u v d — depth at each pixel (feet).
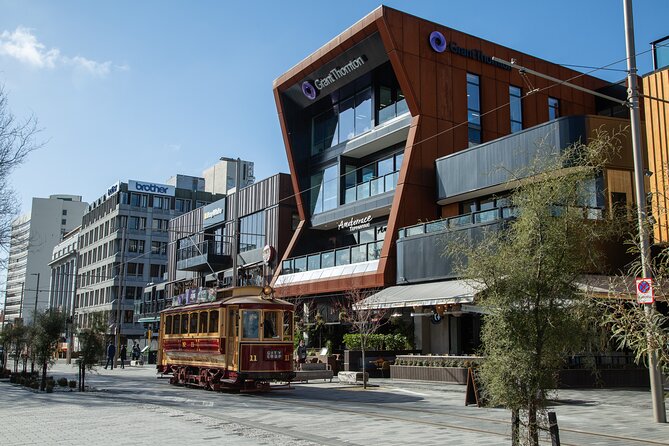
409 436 37.27
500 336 24.76
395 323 97.71
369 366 91.09
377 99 116.06
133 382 92.43
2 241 88.07
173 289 197.47
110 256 293.02
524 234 25.05
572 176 25.49
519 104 114.83
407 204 100.07
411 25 103.96
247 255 152.25
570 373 67.46
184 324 80.23
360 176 124.16
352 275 105.60
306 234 130.21
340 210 120.88
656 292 22.79
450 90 106.52
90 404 57.82
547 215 24.85
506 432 38.68
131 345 271.69
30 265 445.78
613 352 70.69
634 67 48.96
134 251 289.33
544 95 117.19
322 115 132.26
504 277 24.86
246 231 155.12
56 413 50.14
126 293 281.74
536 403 24.38
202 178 325.21
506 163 89.66
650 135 71.46
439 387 73.31
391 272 98.99
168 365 85.25
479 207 98.12
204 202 310.04
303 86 126.82
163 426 41.73
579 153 26.73
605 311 23.93
